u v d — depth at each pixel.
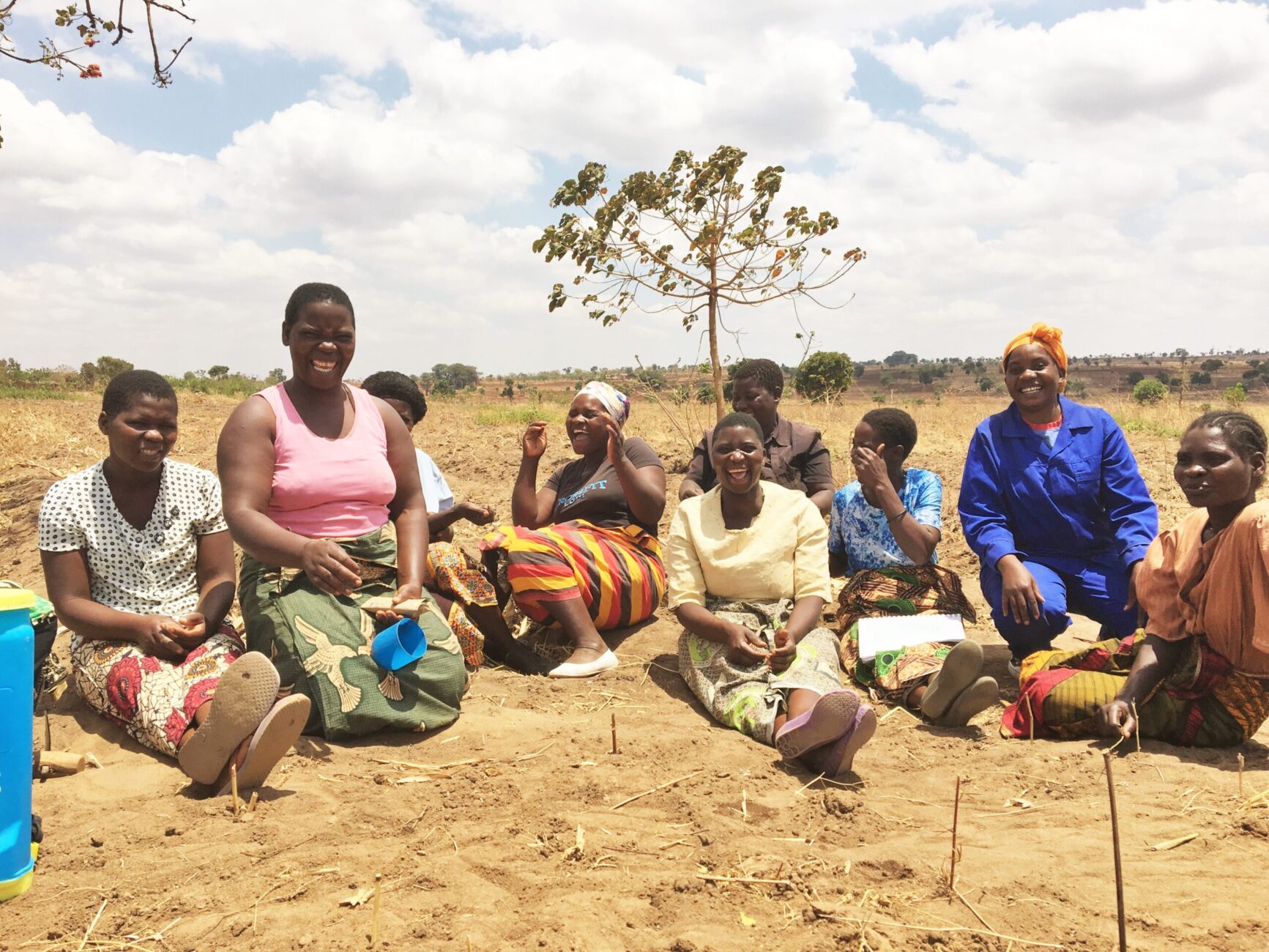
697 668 4.38
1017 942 2.34
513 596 5.14
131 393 3.68
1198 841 2.88
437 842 2.87
